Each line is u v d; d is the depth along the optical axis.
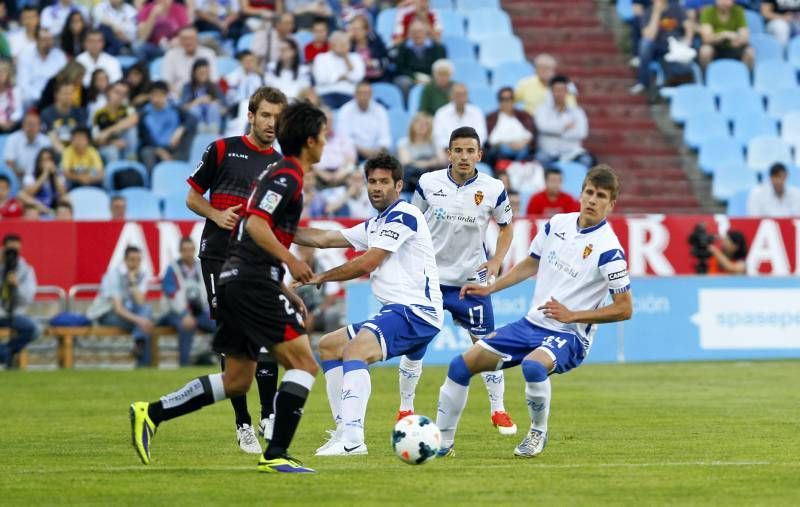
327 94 78.38
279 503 24.33
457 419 31.94
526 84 81.88
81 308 62.88
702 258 67.12
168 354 66.25
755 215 75.38
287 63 77.44
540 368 30.92
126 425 39.72
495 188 39.62
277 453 28.36
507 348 31.95
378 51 81.62
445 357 64.12
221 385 28.70
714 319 65.94
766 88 89.00
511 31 90.75
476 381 55.72
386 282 33.00
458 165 39.09
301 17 84.38
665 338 65.50
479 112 75.88
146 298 63.25
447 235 39.75
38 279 62.34
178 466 29.97
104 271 62.94
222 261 34.09
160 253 63.25
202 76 75.69
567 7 93.88
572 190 76.81
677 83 86.69
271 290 27.45
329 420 41.22
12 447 34.12
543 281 32.91
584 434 36.78
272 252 26.84
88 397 48.72
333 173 72.50
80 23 78.81
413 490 25.84
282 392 27.91
